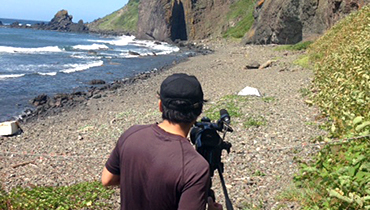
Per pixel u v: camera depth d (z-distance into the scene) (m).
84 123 14.93
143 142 2.07
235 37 54.81
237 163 7.87
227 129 2.58
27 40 69.00
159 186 1.97
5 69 29.86
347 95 8.34
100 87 23.66
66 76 27.88
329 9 29.16
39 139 12.62
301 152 7.84
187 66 32.72
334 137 7.32
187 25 67.38
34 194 7.02
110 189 7.34
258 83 18.50
